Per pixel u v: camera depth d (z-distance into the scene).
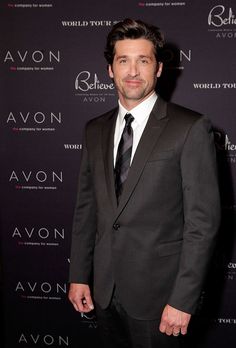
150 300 1.44
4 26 2.10
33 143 2.17
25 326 2.29
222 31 1.98
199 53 2.00
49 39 2.09
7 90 2.14
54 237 2.22
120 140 1.51
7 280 2.27
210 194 1.36
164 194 1.41
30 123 2.16
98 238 1.56
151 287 1.44
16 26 2.09
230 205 2.06
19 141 2.17
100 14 2.04
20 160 2.19
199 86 2.02
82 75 2.09
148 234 1.43
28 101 2.14
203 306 2.15
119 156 1.49
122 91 1.47
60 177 2.18
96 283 1.56
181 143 1.37
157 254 1.42
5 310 2.29
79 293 1.69
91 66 2.08
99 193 1.52
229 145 2.04
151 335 1.48
